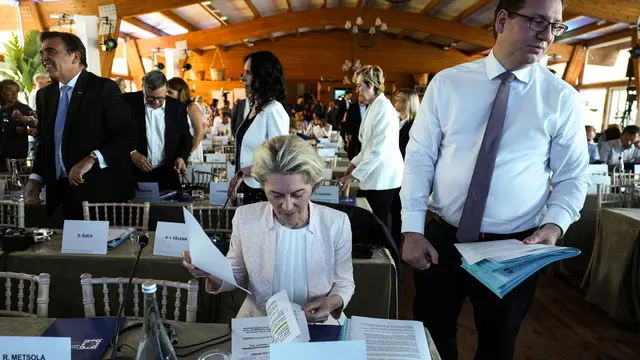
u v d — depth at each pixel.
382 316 1.84
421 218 1.33
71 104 2.16
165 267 1.79
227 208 2.37
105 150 2.18
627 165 5.39
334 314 1.24
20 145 4.55
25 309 1.81
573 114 1.20
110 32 7.23
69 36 2.12
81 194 2.25
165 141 3.04
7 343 0.85
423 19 12.32
